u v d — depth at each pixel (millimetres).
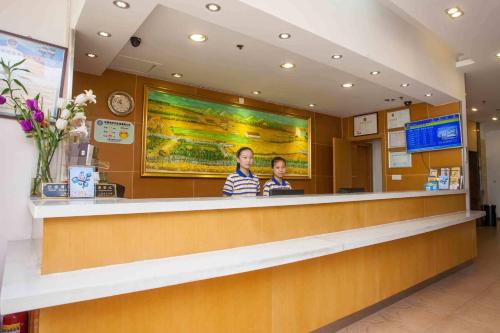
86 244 1428
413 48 3898
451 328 2641
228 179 3250
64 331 1375
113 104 3924
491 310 3014
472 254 4711
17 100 2084
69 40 2396
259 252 1824
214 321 1820
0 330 1625
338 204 2604
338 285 2541
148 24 2873
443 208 4176
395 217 3254
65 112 2100
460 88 4883
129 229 1540
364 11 3193
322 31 2719
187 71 4047
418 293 3469
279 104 5719
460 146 4867
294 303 2217
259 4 2277
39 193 2086
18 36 2150
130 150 4043
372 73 3646
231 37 3129
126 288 1276
